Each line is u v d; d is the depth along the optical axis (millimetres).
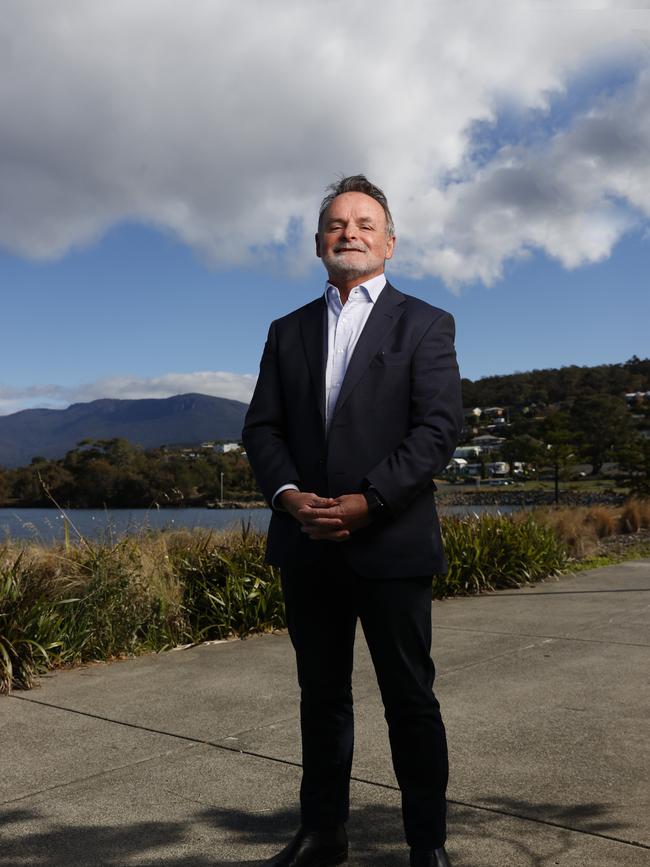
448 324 2227
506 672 4465
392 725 2098
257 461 2221
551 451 31875
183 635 5430
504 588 8023
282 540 2176
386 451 2086
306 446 2160
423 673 2092
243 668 4680
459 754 3143
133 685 4305
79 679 4453
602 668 4520
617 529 16031
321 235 2303
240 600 5719
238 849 2357
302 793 2232
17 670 4441
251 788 2830
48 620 4707
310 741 2211
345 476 2070
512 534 8578
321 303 2326
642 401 109812
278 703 3916
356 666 4688
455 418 2104
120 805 2691
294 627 2213
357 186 2357
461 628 5871
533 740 3295
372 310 2203
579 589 7758
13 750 3270
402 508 2010
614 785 2799
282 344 2312
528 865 2221
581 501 30297
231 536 6621
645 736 3330
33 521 5793
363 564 2020
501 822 2506
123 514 6355
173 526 6688
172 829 2496
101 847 2375
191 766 3057
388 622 2051
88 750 3258
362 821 2533
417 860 2039
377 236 2258
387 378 2113
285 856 2156
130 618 5156
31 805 2699
